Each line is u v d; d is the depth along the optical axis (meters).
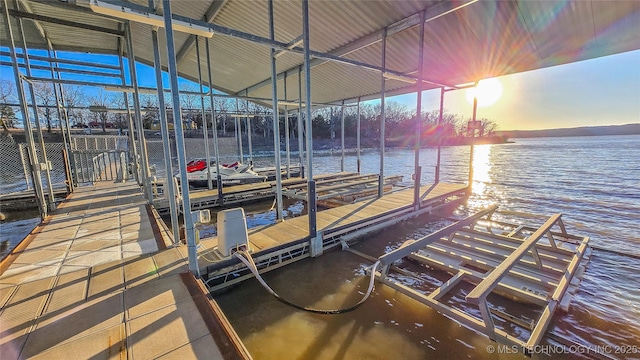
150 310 1.78
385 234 4.55
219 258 2.77
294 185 7.49
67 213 4.27
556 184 9.20
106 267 2.41
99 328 1.61
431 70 6.36
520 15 3.99
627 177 10.38
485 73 6.32
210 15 4.84
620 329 2.20
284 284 2.94
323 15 4.39
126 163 9.23
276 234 3.60
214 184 8.52
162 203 5.44
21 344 1.47
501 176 11.09
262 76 8.17
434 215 5.68
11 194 6.42
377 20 4.45
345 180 8.46
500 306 2.52
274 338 2.13
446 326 2.23
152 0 2.29
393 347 2.02
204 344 1.49
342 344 2.07
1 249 4.25
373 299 2.62
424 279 3.06
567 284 2.66
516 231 4.26
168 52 2.16
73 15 4.97
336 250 3.84
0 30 5.38
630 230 4.74
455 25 4.51
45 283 2.12
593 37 4.27
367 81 7.80
